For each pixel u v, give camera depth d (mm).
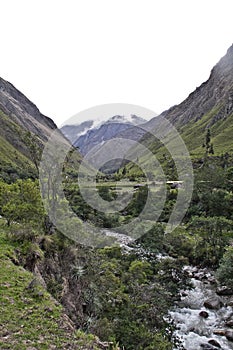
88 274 26297
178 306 31031
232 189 76625
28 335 13023
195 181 76625
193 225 55969
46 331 13547
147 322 21453
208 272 42375
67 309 19172
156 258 41031
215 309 30641
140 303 24688
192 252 47719
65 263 25719
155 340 18594
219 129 178750
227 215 63625
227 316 29047
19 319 14094
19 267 20141
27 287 17234
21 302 15609
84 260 28500
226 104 199750
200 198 68625
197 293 34938
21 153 165125
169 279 34438
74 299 22109
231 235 50812
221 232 49875
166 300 28625
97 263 29750
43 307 15531
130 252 39469
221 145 151500
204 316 28812
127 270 34719
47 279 21828
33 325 13820
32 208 28438
